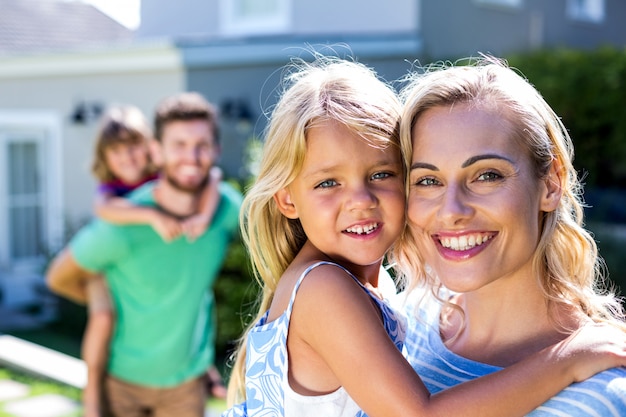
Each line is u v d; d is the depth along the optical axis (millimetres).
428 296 1761
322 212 1622
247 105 8672
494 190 1406
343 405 1541
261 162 1760
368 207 1599
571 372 1349
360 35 8391
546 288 1495
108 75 9500
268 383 1602
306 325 1530
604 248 6676
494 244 1417
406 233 1769
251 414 1653
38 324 9273
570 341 1392
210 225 3770
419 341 1689
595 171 9406
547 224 1500
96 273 3688
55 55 9766
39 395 5941
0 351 6742
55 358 6559
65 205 10320
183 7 11641
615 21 13172
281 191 1725
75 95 9914
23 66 10352
